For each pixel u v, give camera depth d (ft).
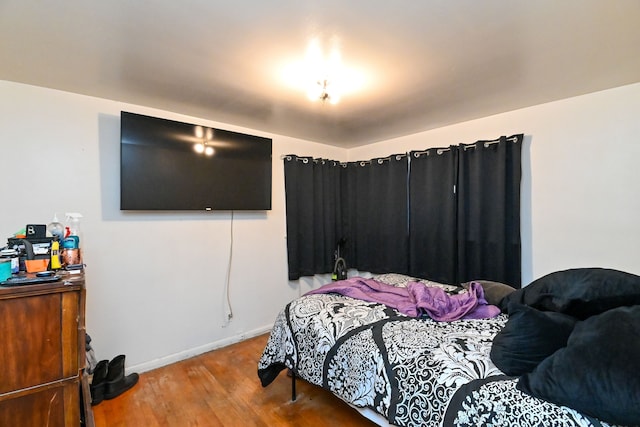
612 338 3.26
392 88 7.18
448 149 10.23
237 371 8.33
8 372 3.69
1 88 6.58
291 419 6.31
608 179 7.45
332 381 5.58
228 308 10.19
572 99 7.92
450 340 5.03
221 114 9.02
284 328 6.87
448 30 4.88
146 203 8.18
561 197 8.16
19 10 4.25
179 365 8.72
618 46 5.40
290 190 11.67
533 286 5.74
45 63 5.88
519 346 4.12
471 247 9.77
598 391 3.03
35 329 3.84
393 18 4.55
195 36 4.99
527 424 3.38
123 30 4.81
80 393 4.52
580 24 4.73
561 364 3.44
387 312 6.34
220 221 10.02
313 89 7.14
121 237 8.11
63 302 4.01
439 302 6.40
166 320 8.86
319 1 4.13
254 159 10.38
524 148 8.75
